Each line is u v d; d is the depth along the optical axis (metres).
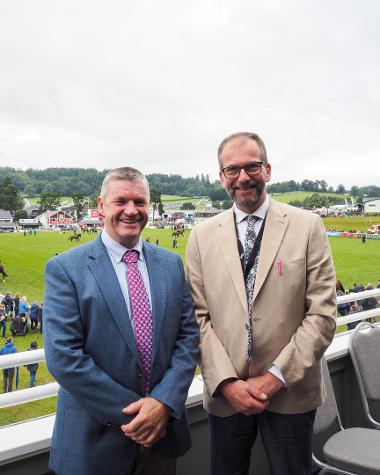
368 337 2.83
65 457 1.58
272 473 1.93
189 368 1.71
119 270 1.69
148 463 1.72
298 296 1.85
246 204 1.94
